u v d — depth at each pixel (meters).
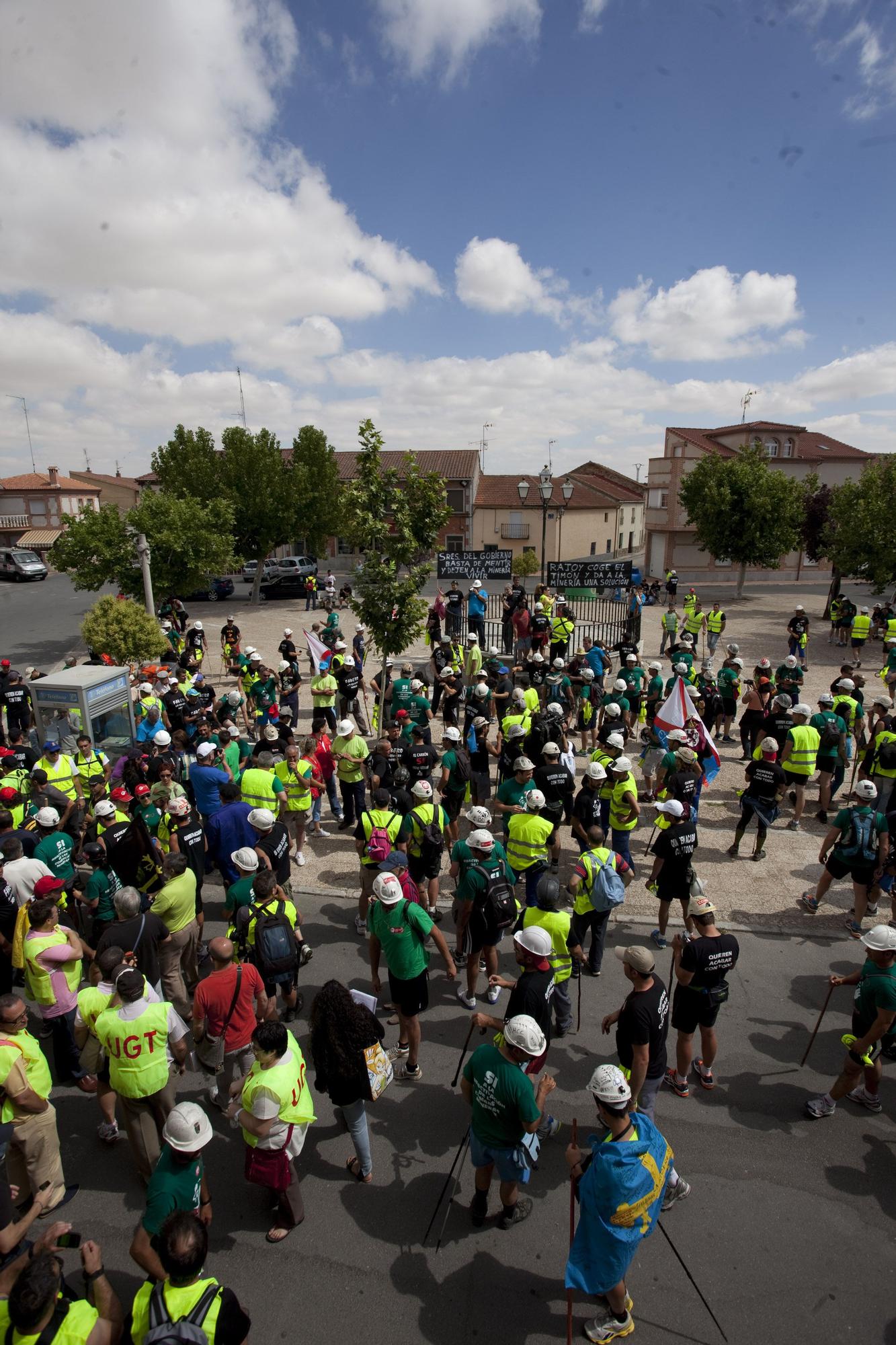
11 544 55.53
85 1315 3.06
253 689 14.23
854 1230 4.79
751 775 9.63
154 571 22.83
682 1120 5.64
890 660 17.05
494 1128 4.40
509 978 7.43
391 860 7.09
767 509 31.89
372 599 13.52
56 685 11.63
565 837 10.62
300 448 34.69
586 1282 3.84
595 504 55.09
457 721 14.12
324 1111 5.80
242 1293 4.34
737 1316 4.23
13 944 6.41
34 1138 4.71
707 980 5.54
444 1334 4.14
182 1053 4.94
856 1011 5.53
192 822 7.68
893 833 8.09
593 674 13.58
